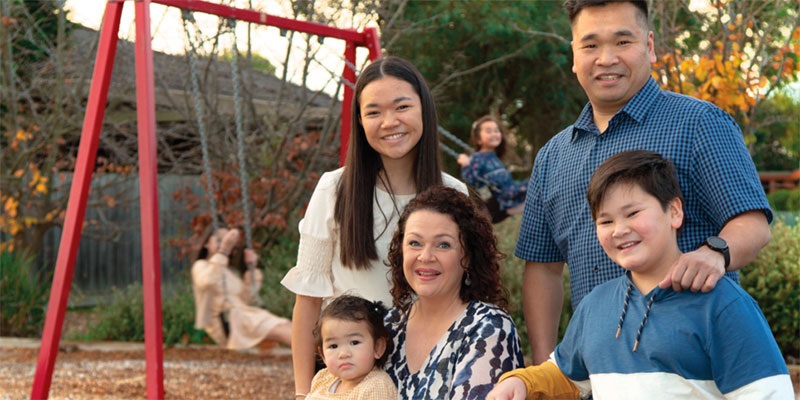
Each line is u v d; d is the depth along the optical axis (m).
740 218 2.21
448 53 11.59
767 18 6.71
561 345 2.22
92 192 10.03
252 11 4.42
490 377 2.23
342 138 4.75
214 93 9.16
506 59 11.84
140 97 3.87
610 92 2.40
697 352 1.92
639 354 1.99
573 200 2.51
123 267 11.47
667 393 1.94
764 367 1.86
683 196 2.31
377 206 2.83
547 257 2.72
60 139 8.91
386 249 2.80
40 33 9.54
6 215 8.97
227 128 8.88
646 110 2.39
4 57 8.81
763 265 6.34
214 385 6.31
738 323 1.89
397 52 11.29
